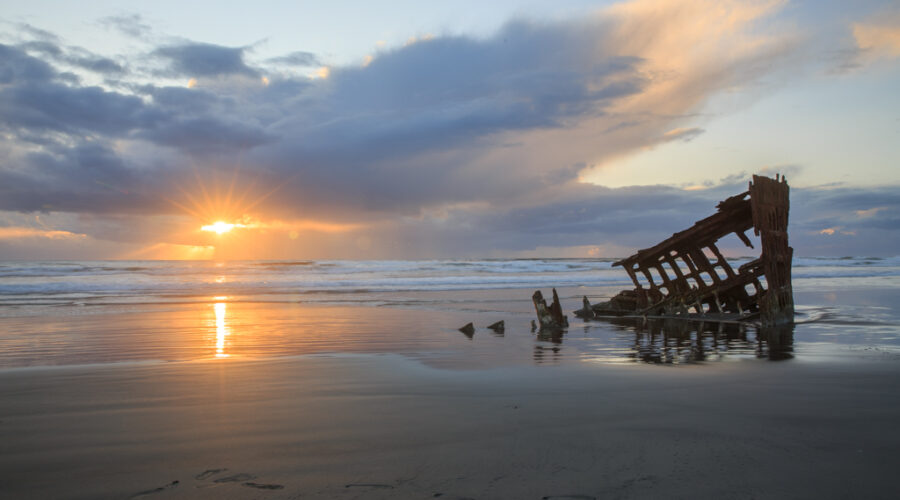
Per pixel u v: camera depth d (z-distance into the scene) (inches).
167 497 142.9
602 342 483.5
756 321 645.3
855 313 725.3
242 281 1450.5
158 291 1182.3
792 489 147.0
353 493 144.1
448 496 141.7
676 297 724.0
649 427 208.2
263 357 393.7
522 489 146.5
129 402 252.2
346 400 256.2
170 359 384.5
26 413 231.8
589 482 151.5
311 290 1230.3
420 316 712.4
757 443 187.3
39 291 1162.0
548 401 253.3
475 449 181.5
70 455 177.0
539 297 610.5
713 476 156.5
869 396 262.2
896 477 155.9
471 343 474.9
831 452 177.8
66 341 476.7
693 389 279.9
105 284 1305.4
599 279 1620.3
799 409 236.1
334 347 447.5
